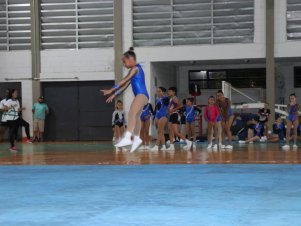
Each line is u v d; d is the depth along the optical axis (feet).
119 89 24.03
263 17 62.59
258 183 19.93
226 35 63.67
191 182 20.52
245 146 49.47
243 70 72.90
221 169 25.55
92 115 67.15
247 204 15.12
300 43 61.52
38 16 66.44
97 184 20.42
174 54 64.39
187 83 74.79
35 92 66.64
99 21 66.13
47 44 66.95
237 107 62.18
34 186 20.12
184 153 38.99
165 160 31.73
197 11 63.87
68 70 66.54
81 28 66.54
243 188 18.57
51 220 13.12
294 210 14.11
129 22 64.95
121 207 14.92
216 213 13.73
